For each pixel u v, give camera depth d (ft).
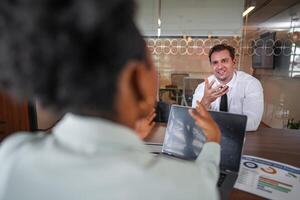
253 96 5.77
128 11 1.02
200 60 11.18
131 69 1.06
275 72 11.14
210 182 1.25
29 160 1.15
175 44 11.22
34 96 1.12
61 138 1.16
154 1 11.07
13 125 10.29
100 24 0.95
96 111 1.11
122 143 1.10
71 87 1.03
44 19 0.95
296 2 10.39
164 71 11.19
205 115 2.20
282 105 11.32
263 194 2.65
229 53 5.94
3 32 0.99
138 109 1.20
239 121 3.14
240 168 3.18
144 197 1.04
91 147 1.07
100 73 1.02
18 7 0.95
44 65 1.01
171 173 1.13
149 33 11.26
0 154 1.29
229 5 10.91
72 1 0.93
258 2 10.81
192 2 11.00
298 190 2.72
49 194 1.07
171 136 3.55
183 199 1.09
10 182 1.15
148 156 1.19
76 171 1.05
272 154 3.72
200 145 3.14
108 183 1.02
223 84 6.05
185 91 10.92
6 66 1.04
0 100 10.05
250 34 10.98
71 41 0.97
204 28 11.13
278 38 10.80
